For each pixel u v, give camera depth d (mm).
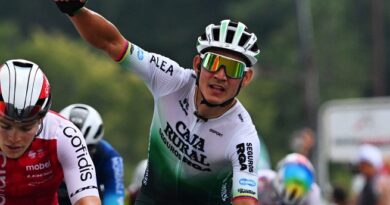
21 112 6918
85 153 7477
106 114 55562
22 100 6914
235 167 8086
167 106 8328
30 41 59844
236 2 72500
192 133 8273
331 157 30797
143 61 8148
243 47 7879
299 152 16391
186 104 8281
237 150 8125
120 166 10383
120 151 54594
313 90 40531
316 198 12555
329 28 69875
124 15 70062
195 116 8242
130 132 55344
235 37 7871
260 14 70875
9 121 6977
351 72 68562
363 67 69875
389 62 71750
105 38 7930
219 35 7883
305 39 40562
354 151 30594
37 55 57344
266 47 69188
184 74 8305
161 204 8641
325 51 69188
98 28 7848
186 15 70562
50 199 7758
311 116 40406
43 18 68438
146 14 70062
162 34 70062
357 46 70312
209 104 8031
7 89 6914
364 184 17078
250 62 7969
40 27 68000
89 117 10148
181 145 8352
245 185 7941
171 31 70062
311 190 12516
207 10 70750
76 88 56688
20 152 7207
